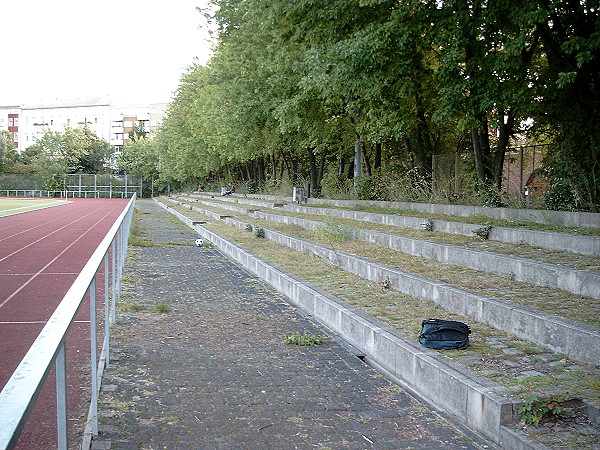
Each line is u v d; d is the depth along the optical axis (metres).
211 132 41.16
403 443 4.28
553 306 6.77
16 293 9.77
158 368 5.97
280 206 28.39
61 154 81.88
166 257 15.73
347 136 25.34
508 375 5.01
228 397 5.17
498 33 14.75
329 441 4.27
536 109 15.44
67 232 22.52
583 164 13.73
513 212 13.88
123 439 4.17
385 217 16.94
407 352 5.76
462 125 14.54
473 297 7.19
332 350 6.91
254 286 11.41
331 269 11.46
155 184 83.69
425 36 15.55
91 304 4.33
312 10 16.88
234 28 30.28
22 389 1.68
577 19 12.99
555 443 3.92
